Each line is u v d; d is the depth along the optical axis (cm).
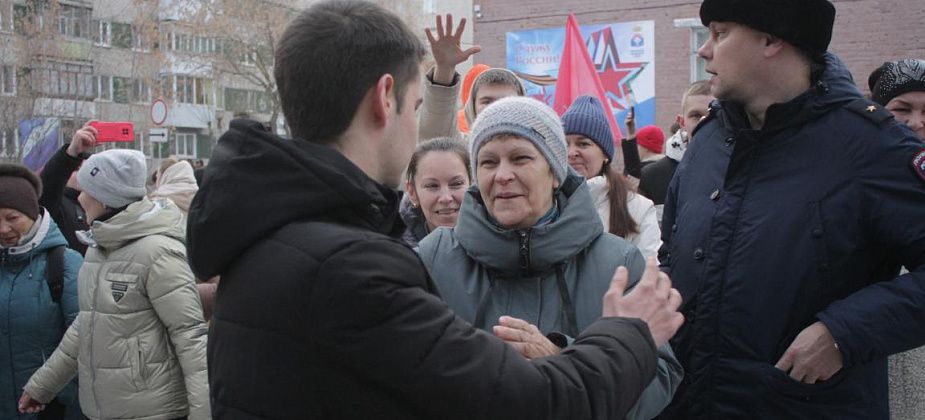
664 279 162
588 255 216
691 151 258
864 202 216
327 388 135
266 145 145
